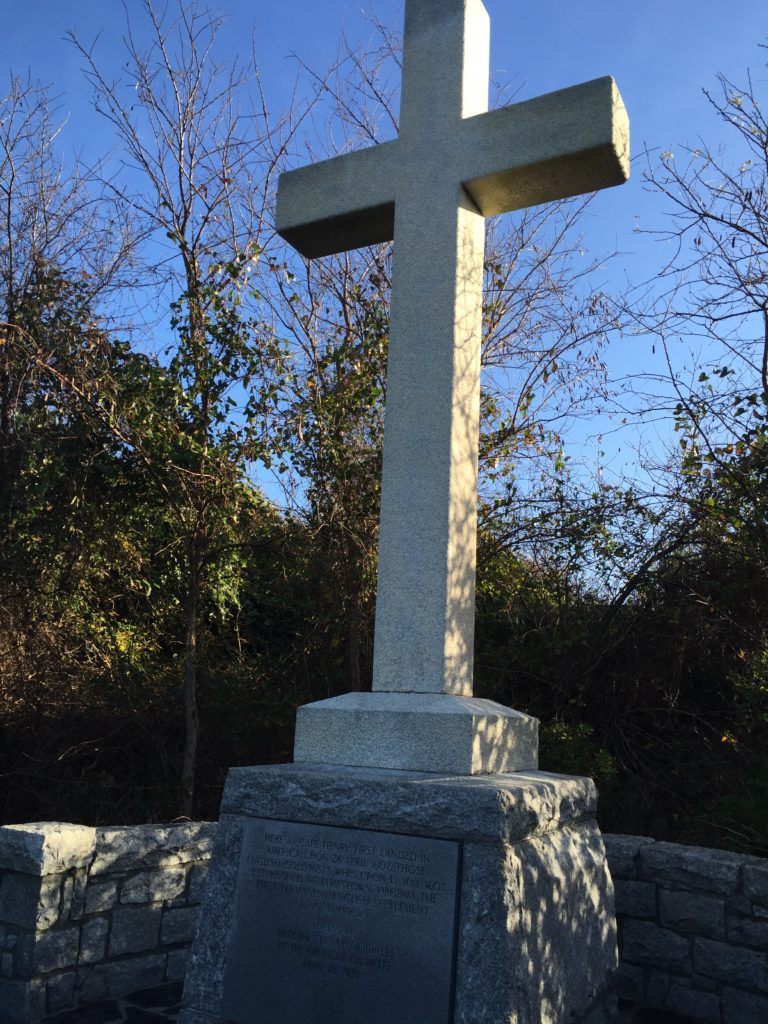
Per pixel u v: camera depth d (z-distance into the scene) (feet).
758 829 19.69
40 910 13.25
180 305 25.44
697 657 25.64
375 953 10.15
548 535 26.08
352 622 26.14
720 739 24.67
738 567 24.36
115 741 27.50
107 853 14.39
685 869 14.14
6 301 26.30
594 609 26.48
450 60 14.23
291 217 14.94
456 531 12.57
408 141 14.16
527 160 13.16
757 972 13.17
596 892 12.10
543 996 10.12
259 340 25.29
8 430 25.68
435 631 12.14
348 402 25.68
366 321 26.91
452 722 11.27
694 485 24.63
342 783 10.85
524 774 12.05
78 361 24.72
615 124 12.84
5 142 28.63
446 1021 9.56
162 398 25.04
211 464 24.44
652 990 14.14
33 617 26.91
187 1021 10.96
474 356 13.47
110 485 26.05
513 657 26.58
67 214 28.78
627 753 25.79
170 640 29.50
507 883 9.78
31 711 26.61
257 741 27.55
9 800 26.53
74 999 13.74
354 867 10.54
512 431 26.68
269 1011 10.53
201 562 25.86
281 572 27.35
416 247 13.66
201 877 15.97
